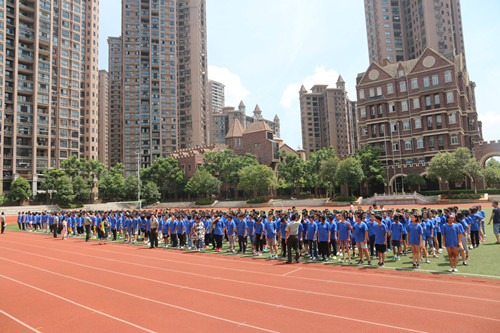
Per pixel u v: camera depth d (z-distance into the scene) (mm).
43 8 93375
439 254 17047
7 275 15062
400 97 70062
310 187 78750
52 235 33438
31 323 8891
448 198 51938
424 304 9320
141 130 129875
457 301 9492
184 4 144125
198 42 142875
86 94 111438
